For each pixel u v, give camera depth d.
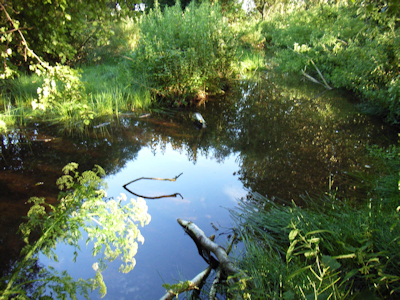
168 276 2.14
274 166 3.86
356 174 3.57
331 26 11.17
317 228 2.34
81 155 4.00
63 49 3.87
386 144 4.51
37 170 3.49
